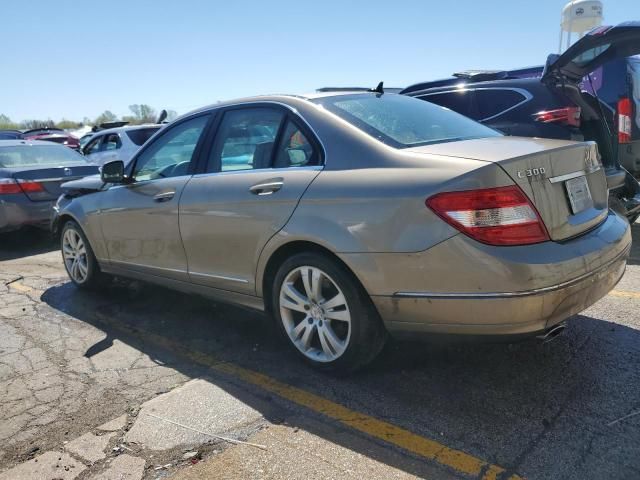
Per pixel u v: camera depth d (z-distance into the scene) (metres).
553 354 3.46
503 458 2.50
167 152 4.28
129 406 3.11
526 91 6.55
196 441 2.74
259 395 3.17
